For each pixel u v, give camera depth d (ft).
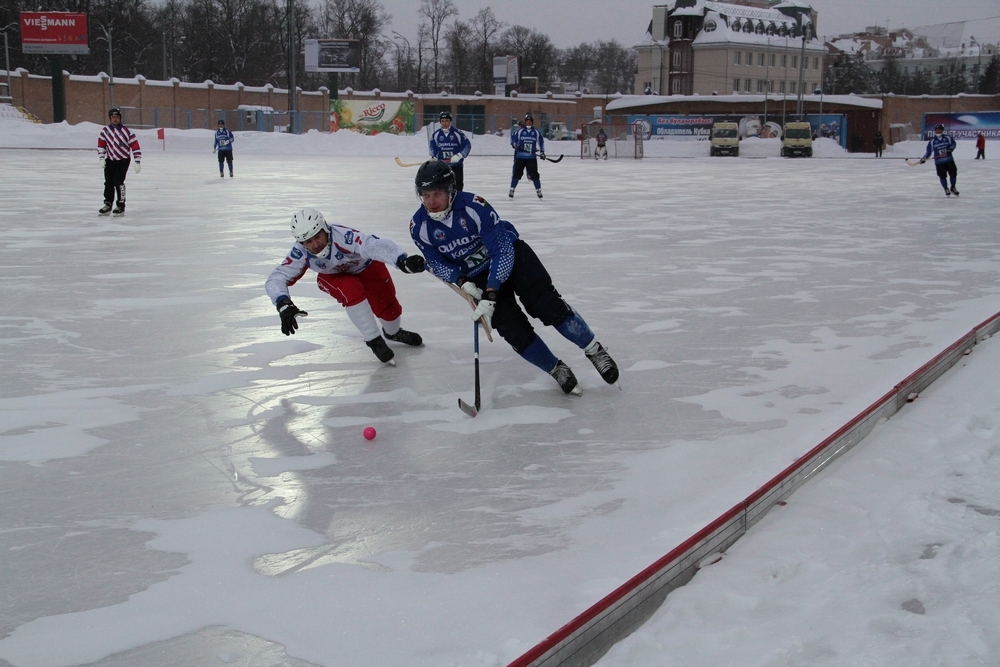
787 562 10.36
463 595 9.50
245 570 10.13
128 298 25.71
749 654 8.52
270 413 15.92
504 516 11.60
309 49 217.77
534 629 8.79
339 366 19.07
